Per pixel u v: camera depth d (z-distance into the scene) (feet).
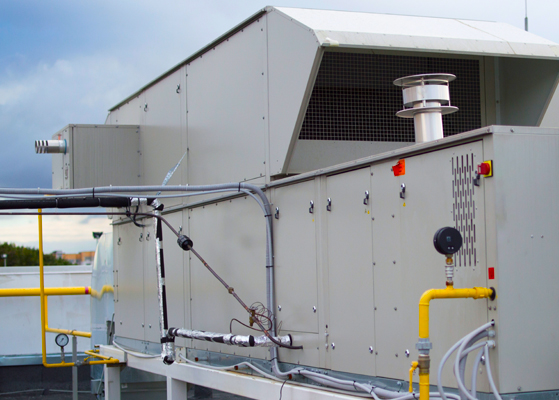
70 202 13.88
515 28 12.90
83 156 17.80
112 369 18.61
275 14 11.84
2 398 24.30
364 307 9.85
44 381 24.67
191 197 15.16
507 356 7.55
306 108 11.12
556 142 8.01
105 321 21.95
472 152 7.99
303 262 11.27
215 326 13.96
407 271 9.00
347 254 10.23
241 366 12.82
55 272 27.35
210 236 14.29
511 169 7.75
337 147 12.00
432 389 8.60
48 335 26.09
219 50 13.98
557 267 7.89
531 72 12.10
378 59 12.16
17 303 26.08
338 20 11.59
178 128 15.93
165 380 16.65
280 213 11.91
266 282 11.96
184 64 15.67
